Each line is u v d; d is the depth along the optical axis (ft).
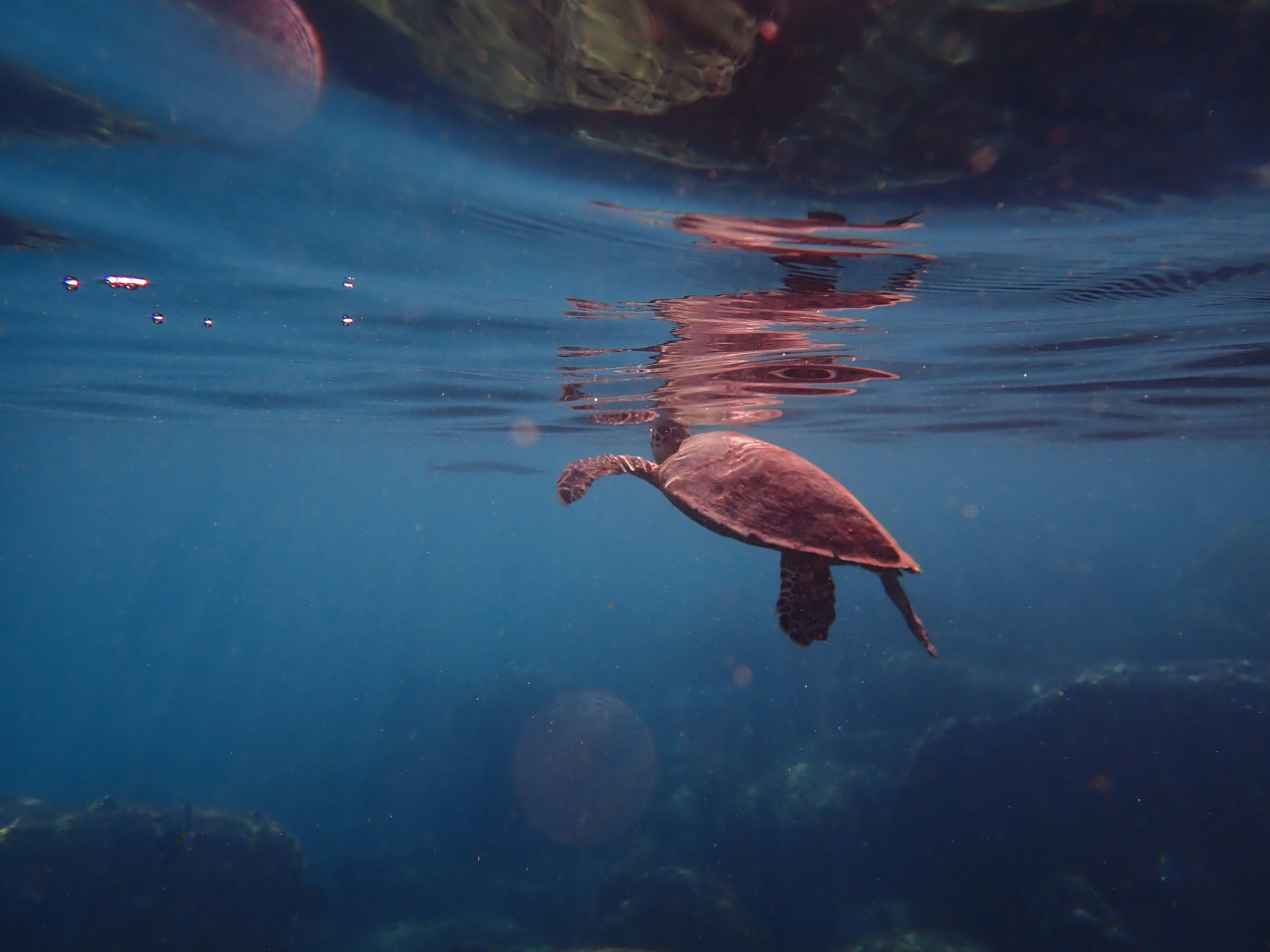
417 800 84.79
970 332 34.30
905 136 15.74
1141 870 46.19
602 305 30.30
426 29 13.15
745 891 56.49
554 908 61.00
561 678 107.34
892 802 57.72
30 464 140.15
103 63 14.94
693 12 12.07
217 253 26.40
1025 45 12.69
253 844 52.01
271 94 15.80
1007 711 67.46
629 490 265.54
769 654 112.06
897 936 47.16
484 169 18.79
